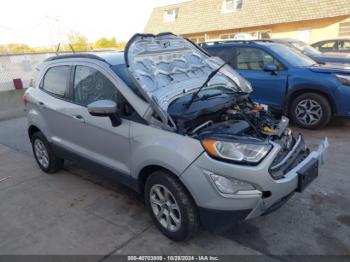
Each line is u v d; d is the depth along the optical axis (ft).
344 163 14.52
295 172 8.98
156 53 10.57
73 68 12.64
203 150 8.39
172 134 9.03
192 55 12.14
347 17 57.16
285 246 9.39
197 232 9.57
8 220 11.59
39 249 9.84
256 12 68.44
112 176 11.44
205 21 76.89
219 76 12.38
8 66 30.45
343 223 10.30
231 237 9.90
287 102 20.07
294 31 64.18
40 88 14.38
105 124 10.84
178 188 8.98
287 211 11.07
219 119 10.50
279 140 9.63
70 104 12.42
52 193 13.42
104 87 11.10
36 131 15.28
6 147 20.15
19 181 14.84
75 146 12.82
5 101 28.94
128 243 9.87
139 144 9.73
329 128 19.92
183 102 10.18
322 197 11.83
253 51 21.31
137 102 9.84
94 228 10.74
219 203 8.36
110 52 13.15
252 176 8.16
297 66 19.70
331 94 18.43
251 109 11.70
